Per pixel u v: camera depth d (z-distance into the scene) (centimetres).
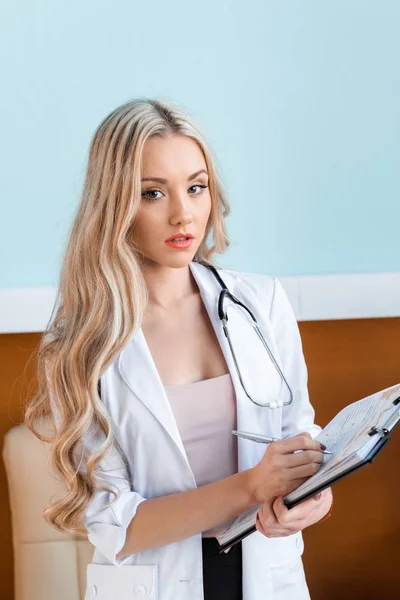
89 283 123
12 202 182
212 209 131
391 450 178
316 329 178
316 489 98
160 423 120
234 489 112
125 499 120
